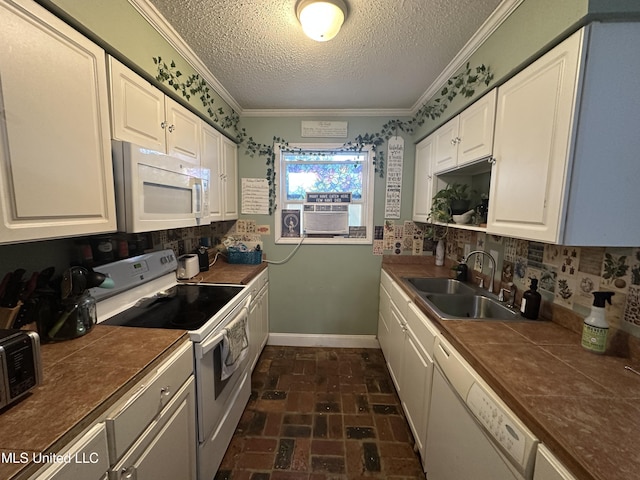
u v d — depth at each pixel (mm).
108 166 1063
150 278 1626
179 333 1126
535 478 673
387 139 2666
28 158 778
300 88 2152
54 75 843
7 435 598
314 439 1686
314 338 2873
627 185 912
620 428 663
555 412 713
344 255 2793
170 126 1535
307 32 1339
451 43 1546
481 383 920
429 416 1381
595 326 1017
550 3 982
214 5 1261
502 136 1285
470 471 978
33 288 1007
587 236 930
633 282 981
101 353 954
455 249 2463
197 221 1682
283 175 2809
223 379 1380
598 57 867
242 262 2621
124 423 768
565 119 918
